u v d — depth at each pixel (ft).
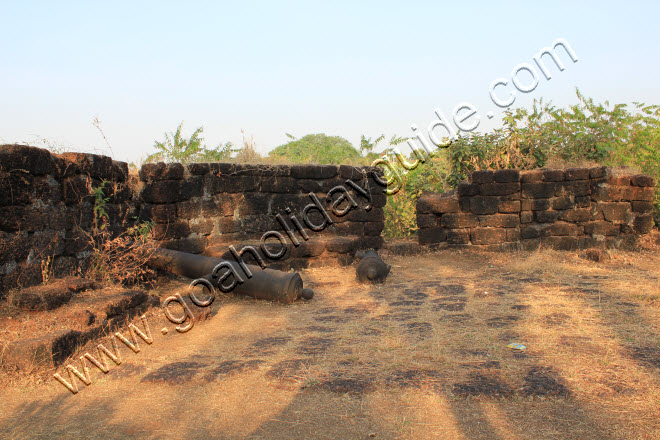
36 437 11.05
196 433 11.09
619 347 14.97
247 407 12.25
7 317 16.11
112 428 11.42
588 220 36.76
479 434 10.46
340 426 11.11
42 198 18.70
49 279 18.92
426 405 11.85
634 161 43.65
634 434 10.11
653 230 38.99
